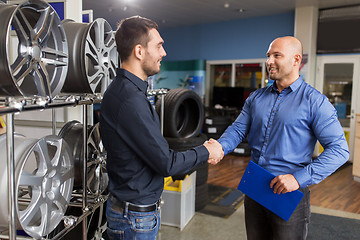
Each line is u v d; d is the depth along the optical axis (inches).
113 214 54.5
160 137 49.2
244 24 307.4
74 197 73.6
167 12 284.2
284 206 60.6
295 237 63.7
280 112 64.4
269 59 64.5
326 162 58.4
